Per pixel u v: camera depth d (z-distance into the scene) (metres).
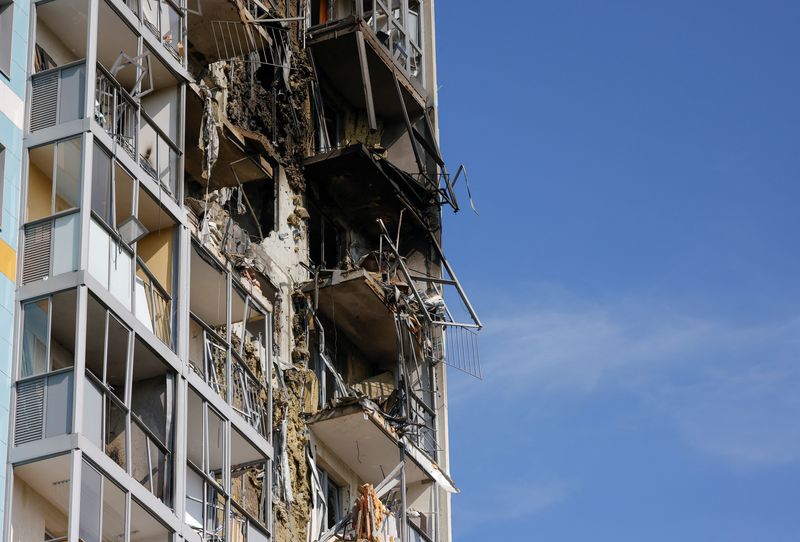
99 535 35.41
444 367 59.38
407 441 54.22
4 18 40.22
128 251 39.62
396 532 50.59
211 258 44.66
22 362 36.62
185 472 39.62
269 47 55.41
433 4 66.12
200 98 49.09
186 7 47.25
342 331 57.00
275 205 55.38
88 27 40.66
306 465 51.91
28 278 37.69
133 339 38.53
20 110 39.56
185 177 51.25
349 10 61.09
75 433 35.31
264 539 42.91
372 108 57.72
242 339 46.41
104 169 39.44
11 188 38.50
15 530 35.19
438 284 60.59
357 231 60.44
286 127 56.91
